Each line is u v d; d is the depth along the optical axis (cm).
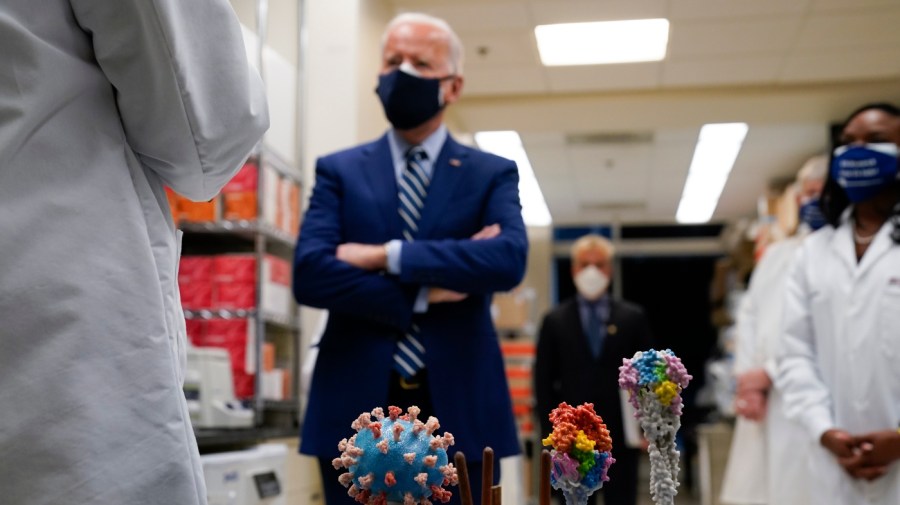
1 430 104
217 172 129
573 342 442
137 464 109
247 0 353
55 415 106
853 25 515
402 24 218
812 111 649
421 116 208
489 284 193
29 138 111
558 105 641
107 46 116
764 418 405
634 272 1262
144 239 118
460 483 99
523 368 745
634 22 516
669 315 1250
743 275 905
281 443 306
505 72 596
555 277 1234
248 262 348
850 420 244
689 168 841
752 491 441
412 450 105
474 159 210
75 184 113
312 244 200
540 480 100
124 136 121
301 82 405
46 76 112
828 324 257
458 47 221
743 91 620
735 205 992
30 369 106
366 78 436
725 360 857
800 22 512
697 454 921
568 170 853
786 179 877
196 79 120
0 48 110
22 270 107
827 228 272
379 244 202
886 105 262
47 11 114
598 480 104
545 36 538
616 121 672
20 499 104
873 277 245
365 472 106
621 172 859
